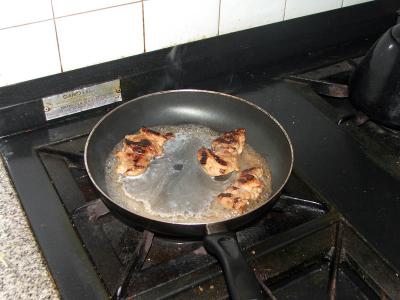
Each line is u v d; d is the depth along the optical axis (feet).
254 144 2.93
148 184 2.62
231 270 1.94
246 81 3.47
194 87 3.35
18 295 2.01
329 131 3.07
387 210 2.53
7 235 2.27
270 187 2.66
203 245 2.24
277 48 3.59
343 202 2.57
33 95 2.84
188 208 2.48
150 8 2.92
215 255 2.07
